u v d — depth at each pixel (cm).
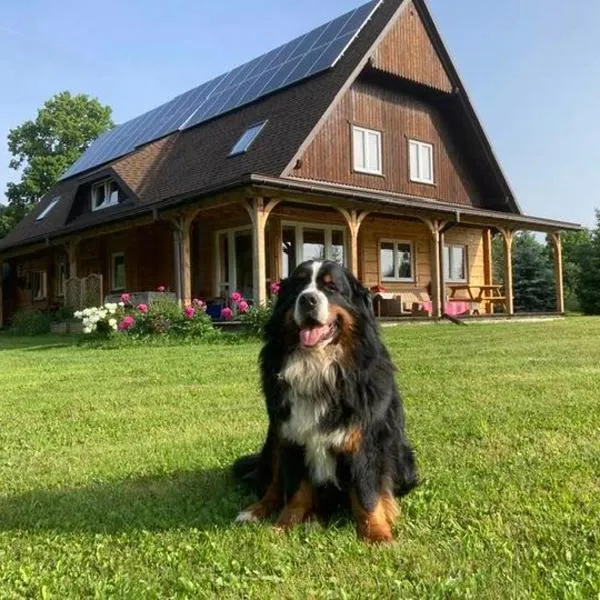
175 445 419
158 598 205
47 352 1116
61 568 230
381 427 275
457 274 2059
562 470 330
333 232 1786
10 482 345
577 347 941
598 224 2808
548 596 196
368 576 216
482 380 641
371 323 299
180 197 1347
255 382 682
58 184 2659
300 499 277
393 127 1816
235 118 1838
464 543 240
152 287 1914
